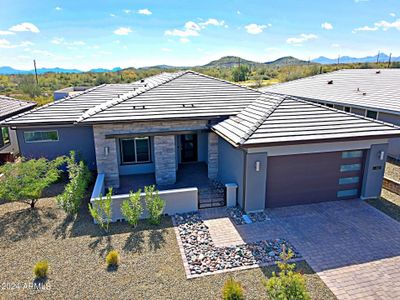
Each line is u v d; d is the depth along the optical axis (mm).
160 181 15492
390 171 17281
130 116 14445
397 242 10227
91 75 82688
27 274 8773
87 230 11219
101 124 14055
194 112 15281
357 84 27828
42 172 13992
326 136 11891
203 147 18578
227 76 83062
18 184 12500
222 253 9703
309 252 9727
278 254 9641
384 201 13406
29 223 11805
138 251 9820
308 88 31828
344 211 12492
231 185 12906
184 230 11141
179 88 18297
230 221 11789
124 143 16359
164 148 15102
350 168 13336
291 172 12625
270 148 11906
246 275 8672
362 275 8633
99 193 12555
